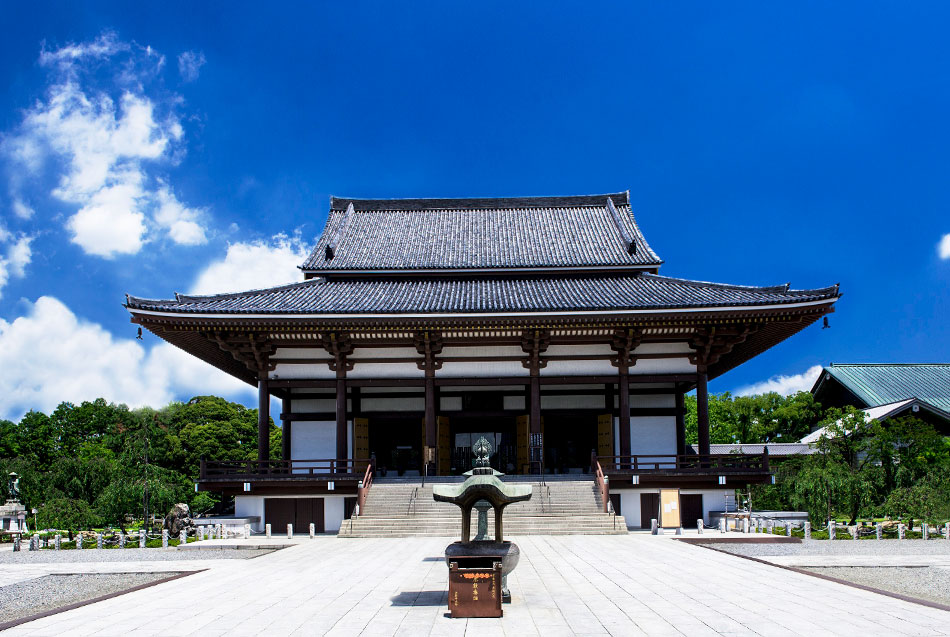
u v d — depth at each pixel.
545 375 39.22
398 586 18.05
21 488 50.78
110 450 74.25
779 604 15.15
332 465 36.69
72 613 14.88
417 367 39.34
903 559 23.31
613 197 55.75
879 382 66.94
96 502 43.59
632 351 39.25
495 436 43.69
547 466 42.28
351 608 15.15
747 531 32.28
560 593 16.64
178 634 12.91
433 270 45.41
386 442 42.41
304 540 31.02
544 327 37.75
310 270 45.38
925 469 43.47
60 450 78.56
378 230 52.75
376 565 22.14
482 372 39.34
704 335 38.06
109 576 21.55
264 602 15.95
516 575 19.45
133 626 13.58
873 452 45.41
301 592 17.27
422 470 41.88
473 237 51.09
